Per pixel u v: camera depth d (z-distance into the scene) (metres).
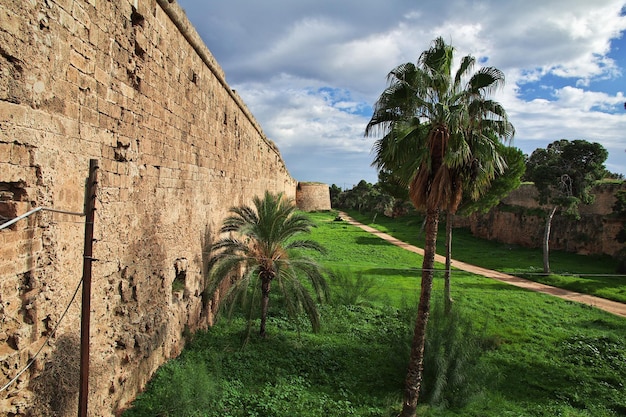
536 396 11.24
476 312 18.28
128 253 7.48
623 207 30.97
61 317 5.47
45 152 5.09
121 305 7.30
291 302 12.66
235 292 12.20
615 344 14.79
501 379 11.88
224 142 14.70
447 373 11.05
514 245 39.34
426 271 10.12
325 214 71.75
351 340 13.81
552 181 28.00
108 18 6.57
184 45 10.20
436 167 9.85
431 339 11.66
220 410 8.20
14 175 4.61
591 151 27.86
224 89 14.58
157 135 8.65
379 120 10.44
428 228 10.22
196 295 11.68
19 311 4.80
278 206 13.99
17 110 4.60
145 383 8.29
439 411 10.11
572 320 17.91
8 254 4.57
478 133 9.89
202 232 12.11
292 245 13.80
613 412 10.60
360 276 20.55
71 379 5.54
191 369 8.48
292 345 12.68
